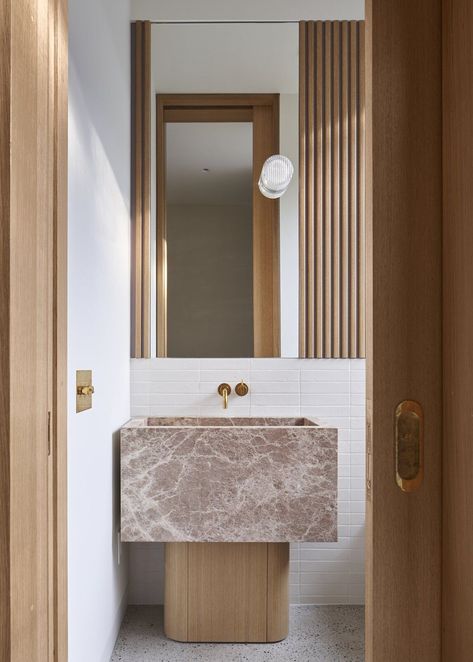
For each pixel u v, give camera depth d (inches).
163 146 107.0
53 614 40.9
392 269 29.8
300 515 85.3
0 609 26.1
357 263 107.1
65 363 43.6
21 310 27.6
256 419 102.9
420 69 29.8
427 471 29.7
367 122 30.6
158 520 85.4
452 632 28.2
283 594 93.0
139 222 105.7
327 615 102.2
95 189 73.7
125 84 100.0
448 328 29.2
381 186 29.7
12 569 26.4
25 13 28.0
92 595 71.1
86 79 68.4
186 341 106.3
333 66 107.7
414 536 29.5
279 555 92.6
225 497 85.2
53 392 41.8
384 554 29.4
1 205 26.3
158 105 107.0
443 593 29.3
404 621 29.3
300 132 107.1
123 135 97.8
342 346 106.4
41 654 30.1
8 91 26.3
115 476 88.3
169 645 90.7
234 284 106.9
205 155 107.3
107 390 81.7
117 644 90.6
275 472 85.4
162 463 85.4
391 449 29.6
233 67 107.3
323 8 107.3
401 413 29.6
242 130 107.3
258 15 107.1
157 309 106.2
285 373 106.3
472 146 27.0
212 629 91.8
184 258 106.8
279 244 107.1
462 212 27.8
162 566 106.1
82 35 66.1
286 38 107.3
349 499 106.3
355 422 106.2
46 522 31.4
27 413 28.4
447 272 29.3
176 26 106.8
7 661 26.0
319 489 85.4
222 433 85.4
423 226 29.8
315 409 106.3
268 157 107.2
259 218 107.2
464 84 27.5
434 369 29.8
